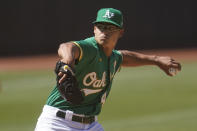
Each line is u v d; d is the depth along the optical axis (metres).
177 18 129.38
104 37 17.28
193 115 44.12
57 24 119.62
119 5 123.56
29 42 117.19
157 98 53.66
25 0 116.56
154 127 39.50
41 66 92.62
